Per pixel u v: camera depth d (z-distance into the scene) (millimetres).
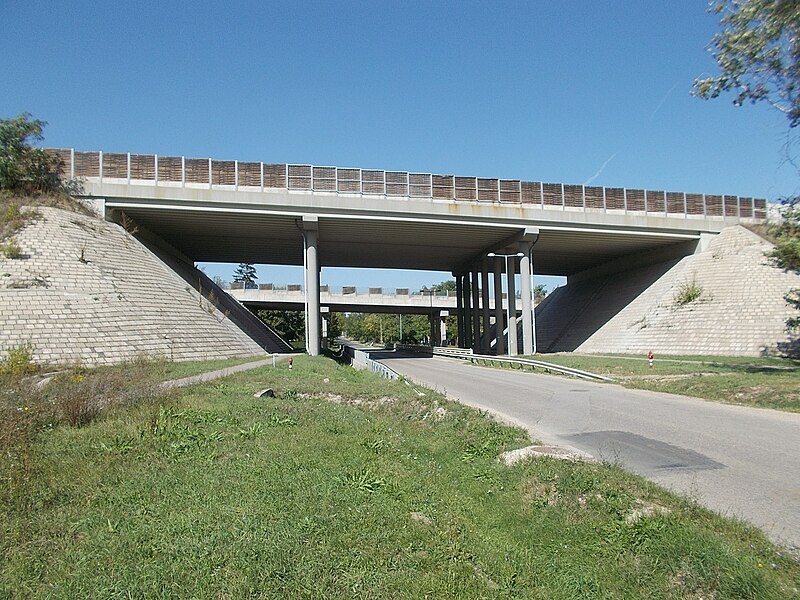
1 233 25469
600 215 40062
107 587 3887
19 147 30312
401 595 4027
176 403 11484
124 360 21906
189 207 33000
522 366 31812
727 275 37625
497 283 47188
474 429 10562
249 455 7473
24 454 6848
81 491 5875
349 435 9422
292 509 5391
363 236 42031
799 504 6492
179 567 4148
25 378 16453
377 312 73125
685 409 14188
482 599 4180
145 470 6660
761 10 14727
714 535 5355
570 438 10500
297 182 35656
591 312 50188
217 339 29984
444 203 37344
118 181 32594
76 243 26938
